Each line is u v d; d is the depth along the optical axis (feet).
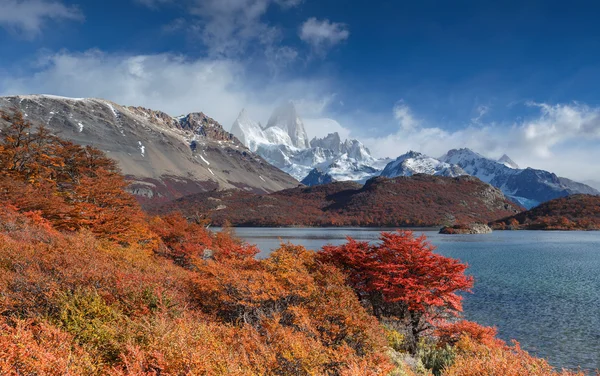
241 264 57.93
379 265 63.57
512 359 36.32
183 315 33.96
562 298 109.91
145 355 23.27
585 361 64.13
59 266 36.35
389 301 63.87
